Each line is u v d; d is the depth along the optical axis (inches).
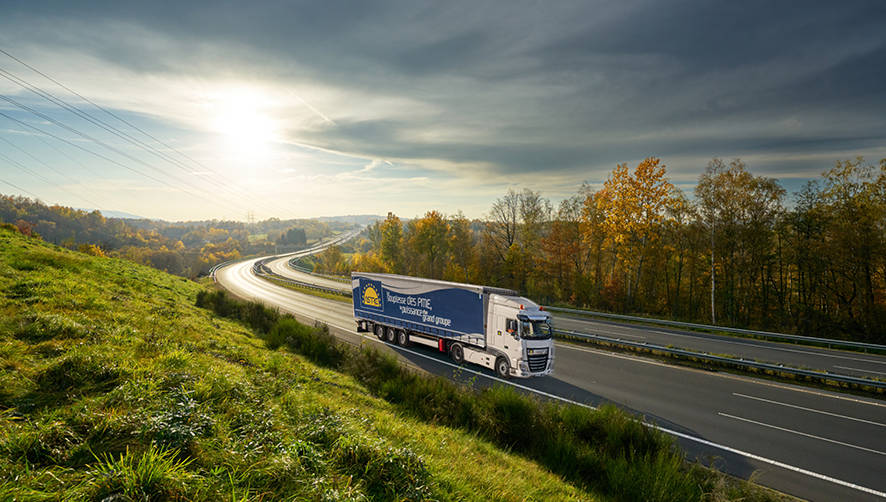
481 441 361.4
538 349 650.2
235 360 450.9
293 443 180.7
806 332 1110.4
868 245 1039.6
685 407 549.3
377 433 253.1
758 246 1273.4
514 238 2087.8
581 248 1823.3
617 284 1595.7
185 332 521.3
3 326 308.0
